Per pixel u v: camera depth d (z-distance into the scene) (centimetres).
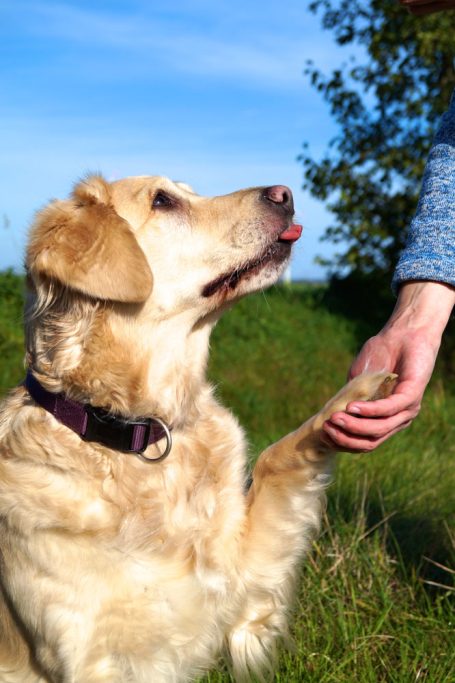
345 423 245
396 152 1389
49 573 267
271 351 1166
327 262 1520
